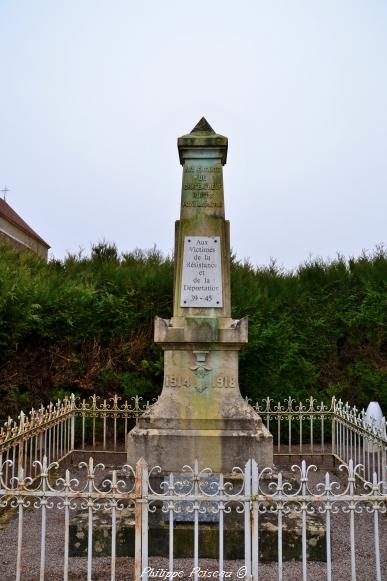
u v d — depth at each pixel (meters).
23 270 11.33
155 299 11.30
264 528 5.27
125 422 9.80
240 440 6.86
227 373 7.17
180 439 6.86
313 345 11.70
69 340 10.84
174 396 7.12
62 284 11.27
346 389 11.62
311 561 5.24
